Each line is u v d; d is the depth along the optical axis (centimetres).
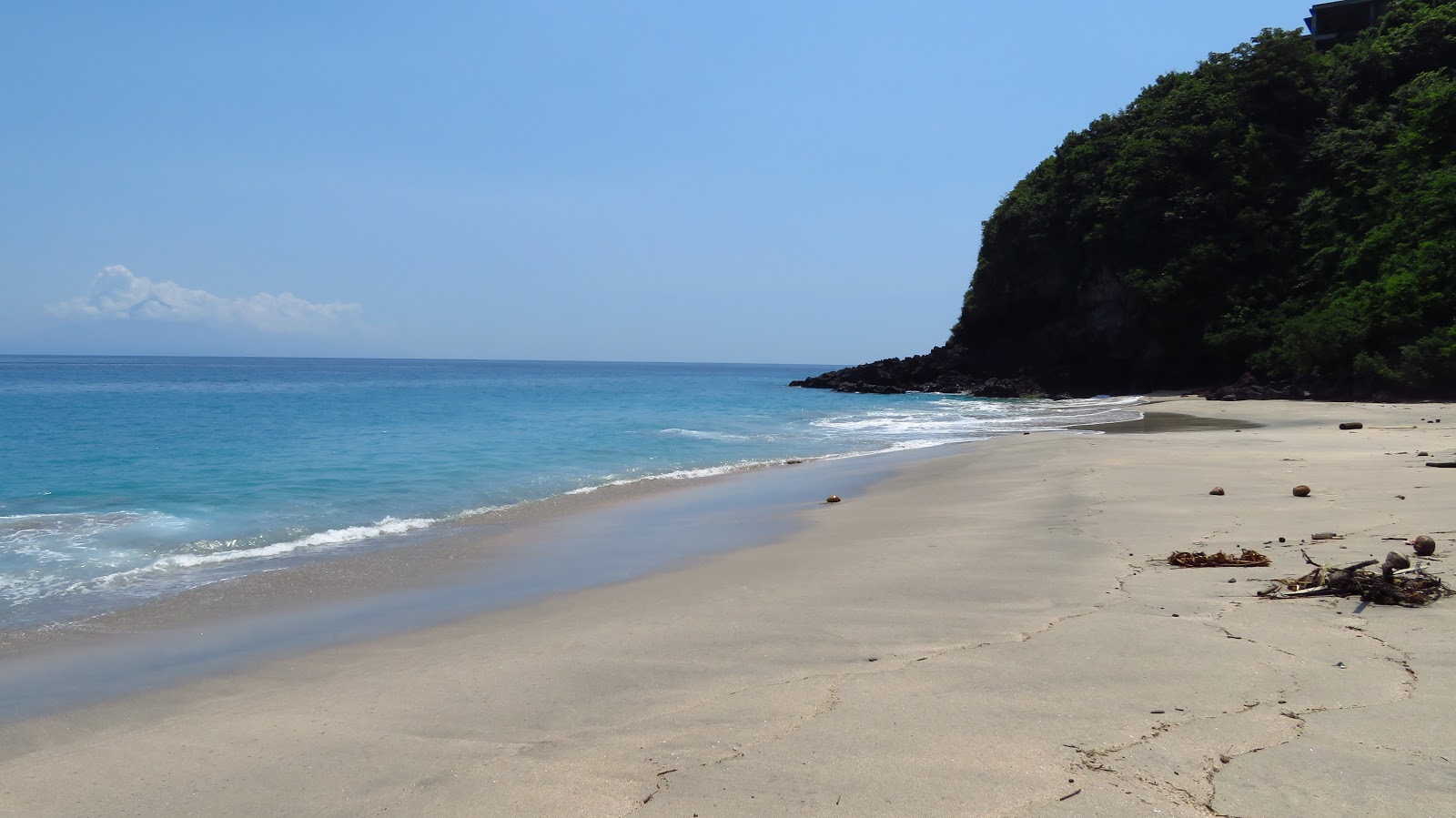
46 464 2003
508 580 971
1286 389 4031
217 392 6316
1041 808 374
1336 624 598
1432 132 4159
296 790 441
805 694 534
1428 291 3584
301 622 805
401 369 19388
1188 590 730
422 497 1595
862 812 380
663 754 456
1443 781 377
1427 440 1952
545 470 1994
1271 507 1124
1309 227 4712
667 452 2375
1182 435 2411
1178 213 5141
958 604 743
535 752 470
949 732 458
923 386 6738
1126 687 508
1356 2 6188
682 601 834
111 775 470
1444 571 715
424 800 420
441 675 623
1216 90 5509
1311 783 382
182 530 1277
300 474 1862
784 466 2086
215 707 582
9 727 558
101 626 800
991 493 1480
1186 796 379
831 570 941
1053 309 6312
